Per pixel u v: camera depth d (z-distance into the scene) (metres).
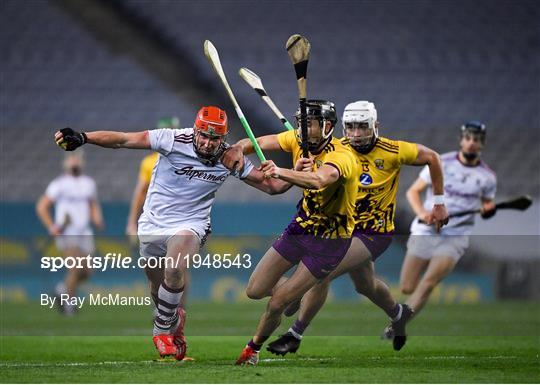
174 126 35.44
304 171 20.84
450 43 75.12
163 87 71.50
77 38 75.00
